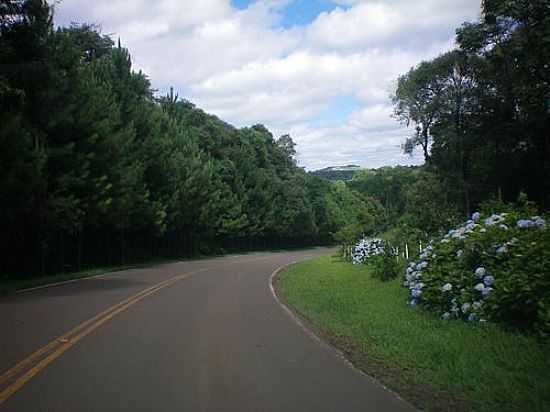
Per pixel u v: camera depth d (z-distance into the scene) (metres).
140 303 17.03
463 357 9.22
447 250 13.59
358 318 14.13
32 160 23.69
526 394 7.18
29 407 6.77
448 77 45.00
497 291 10.73
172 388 7.69
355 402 7.21
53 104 26.45
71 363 9.04
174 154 46.06
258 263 44.84
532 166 37.31
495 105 39.06
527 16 30.02
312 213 90.44
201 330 12.45
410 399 7.35
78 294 19.33
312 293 20.84
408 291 17.31
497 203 14.80
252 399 7.26
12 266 28.16
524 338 9.84
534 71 31.05
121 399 7.14
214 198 55.44
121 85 38.84
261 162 79.00
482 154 40.28
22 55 25.06
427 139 49.22
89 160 29.00
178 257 54.19
